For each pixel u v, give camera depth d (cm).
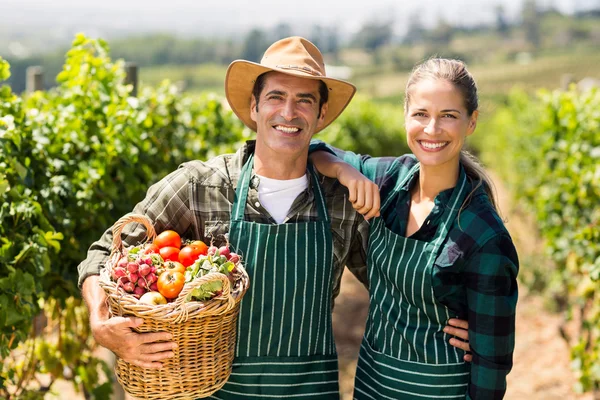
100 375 442
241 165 242
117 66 370
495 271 212
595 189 493
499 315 213
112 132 334
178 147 427
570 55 8862
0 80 296
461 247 217
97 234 329
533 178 791
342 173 236
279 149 230
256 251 230
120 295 197
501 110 1494
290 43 238
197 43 8381
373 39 11681
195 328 200
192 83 6719
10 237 269
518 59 9056
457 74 221
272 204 238
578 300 464
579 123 557
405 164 250
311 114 233
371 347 240
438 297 221
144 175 366
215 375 211
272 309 231
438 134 219
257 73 238
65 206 312
